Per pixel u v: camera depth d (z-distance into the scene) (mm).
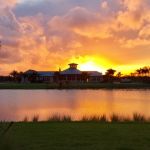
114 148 16344
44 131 20859
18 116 40938
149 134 19875
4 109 52000
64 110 51125
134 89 154500
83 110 51156
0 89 144500
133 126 23109
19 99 76938
